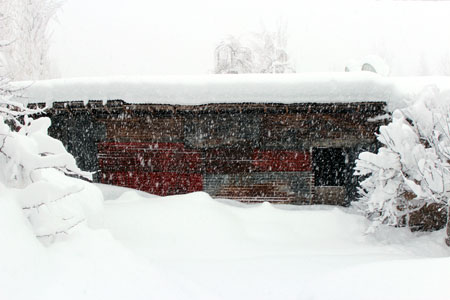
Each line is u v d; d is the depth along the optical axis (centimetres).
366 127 909
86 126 946
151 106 875
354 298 315
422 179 645
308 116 918
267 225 732
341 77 859
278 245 646
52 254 321
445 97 721
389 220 707
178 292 338
